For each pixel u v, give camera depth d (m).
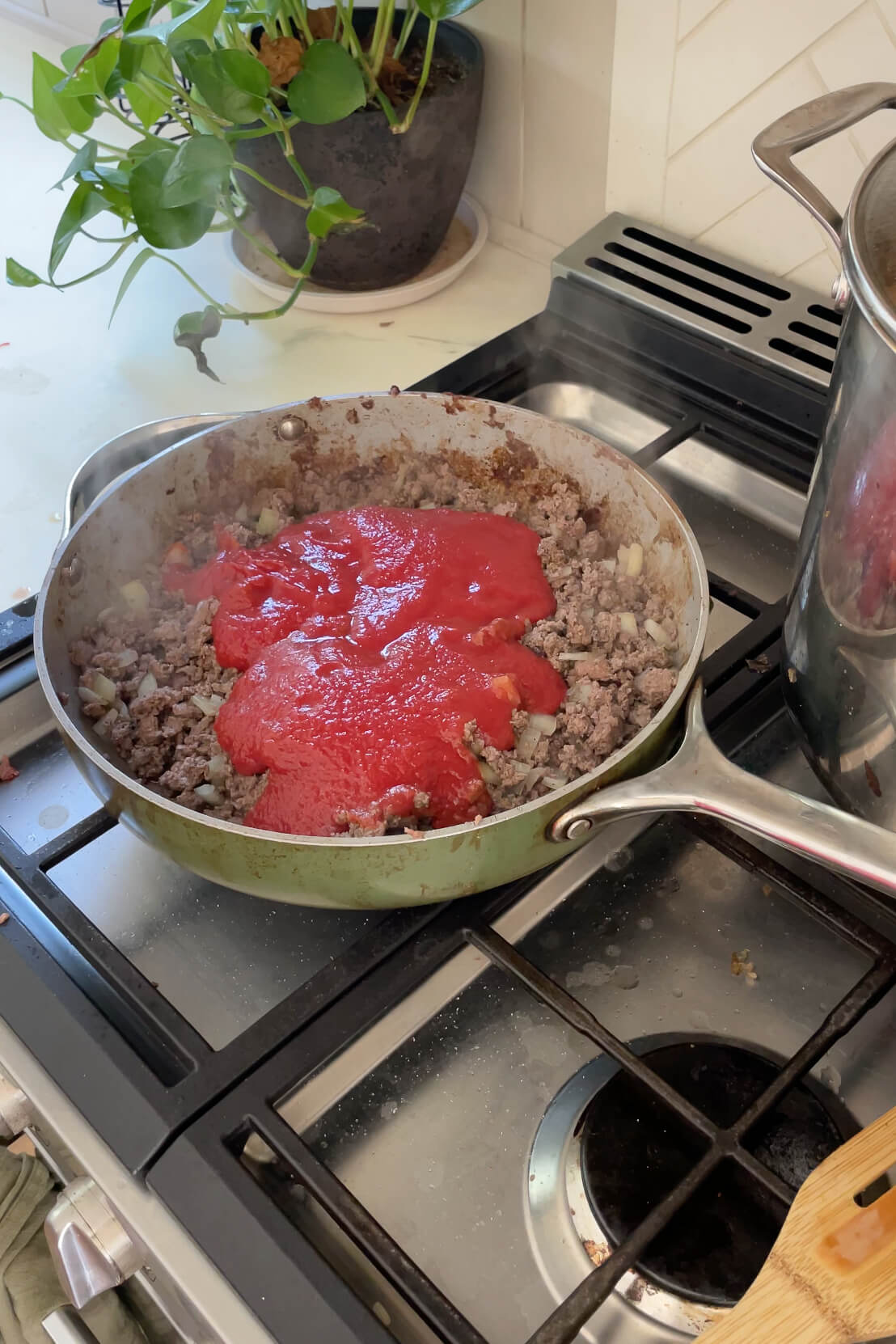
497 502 0.81
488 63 1.00
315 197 0.84
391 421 0.79
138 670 0.71
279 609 0.71
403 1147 0.55
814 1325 0.44
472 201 1.11
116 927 0.64
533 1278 0.51
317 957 0.62
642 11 0.86
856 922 0.57
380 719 0.62
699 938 0.62
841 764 0.59
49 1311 0.68
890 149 0.55
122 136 1.29
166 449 0.75
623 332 0.91
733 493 0.87
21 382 0.98
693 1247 0.50
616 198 0.99
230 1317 0.47
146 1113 0.52
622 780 0.56
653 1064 0.56
